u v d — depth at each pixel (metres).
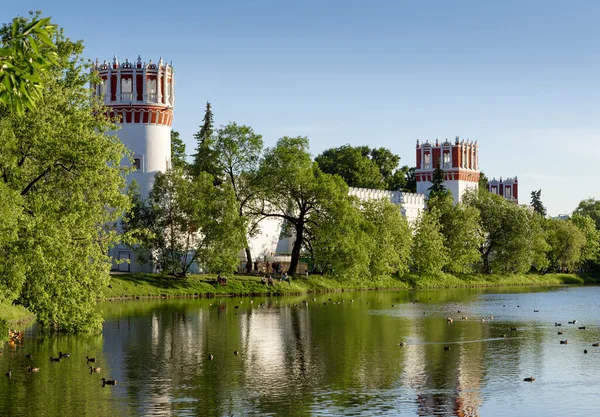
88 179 53.06
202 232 109.69
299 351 56.88
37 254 48.19
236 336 64.75
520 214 165.88
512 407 39.88
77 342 59.56
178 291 105.75
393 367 50.56
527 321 80.88
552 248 185.62
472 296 121.62
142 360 52.09
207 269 109.69
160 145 123.88
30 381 44.66
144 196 121.94
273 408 39.12
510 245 163.75
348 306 95.75
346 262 116.44
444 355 55.72
